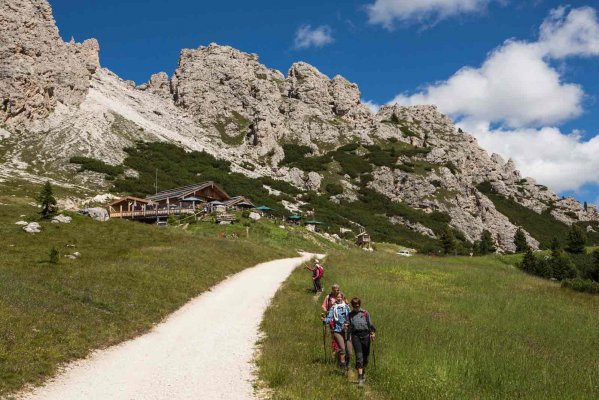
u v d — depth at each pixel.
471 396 10.23
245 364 13.02
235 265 36.03
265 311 20.55
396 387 10.75
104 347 14.65
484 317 20.97
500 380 11.40
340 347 12.19
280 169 156.88
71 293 19.17
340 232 99.56
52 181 88.06
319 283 26.05
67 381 11.46
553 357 14.55
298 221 97.44
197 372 12.27
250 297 24.36
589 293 31.69
